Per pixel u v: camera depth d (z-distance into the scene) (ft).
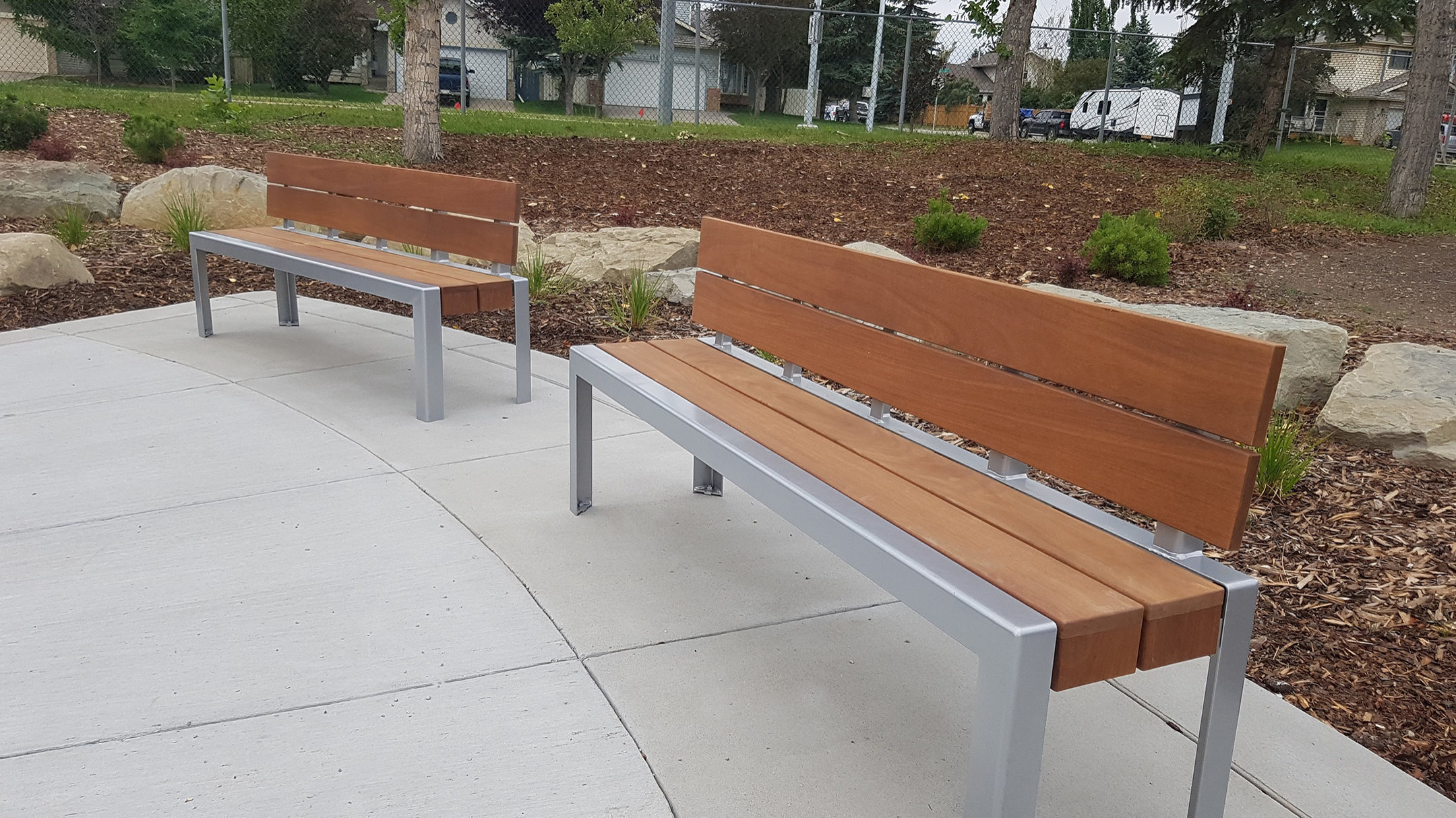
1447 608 9.25
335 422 13.46
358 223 16.47
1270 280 28.99
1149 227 27.73
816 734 7.25
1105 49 124.67
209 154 34.96
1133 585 5.46
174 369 15.58
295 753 6.87
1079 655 5.04
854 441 8.04
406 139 38.24
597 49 89.10
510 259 13.93
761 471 7.23
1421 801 6.66
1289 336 15.49
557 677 7.86
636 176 38.86
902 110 66.23
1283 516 11.35
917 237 29.86
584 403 10.58
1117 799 6.64
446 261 15.14
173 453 12.26
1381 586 9.69
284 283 18.11
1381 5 56.75
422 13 37.01
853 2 111.45
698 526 10.73
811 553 10.21
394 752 6.90
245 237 16.63
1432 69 42.50
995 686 5.07
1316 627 8.98
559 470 12.10
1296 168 57.82
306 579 9.29
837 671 8.08
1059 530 6.28
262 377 15.26
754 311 10.29
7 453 12.15
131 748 6.88
